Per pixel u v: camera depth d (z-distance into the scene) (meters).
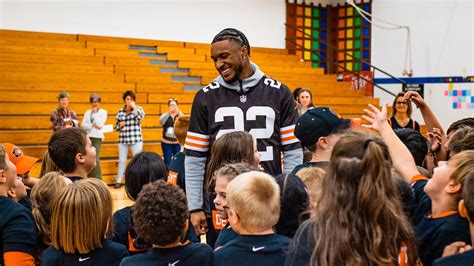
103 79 10.14
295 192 1.96
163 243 1.84
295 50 13.95
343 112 11.78
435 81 11.85
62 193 2.02
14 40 10.22
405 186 1.91
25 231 2.10
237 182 1.82
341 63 14.01
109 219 2.06
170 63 11.58
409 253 1.56
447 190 1.77
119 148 8.48
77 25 11.47
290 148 2.76
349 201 1.53
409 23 12.38
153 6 12.29
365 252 1.49
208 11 12.93
